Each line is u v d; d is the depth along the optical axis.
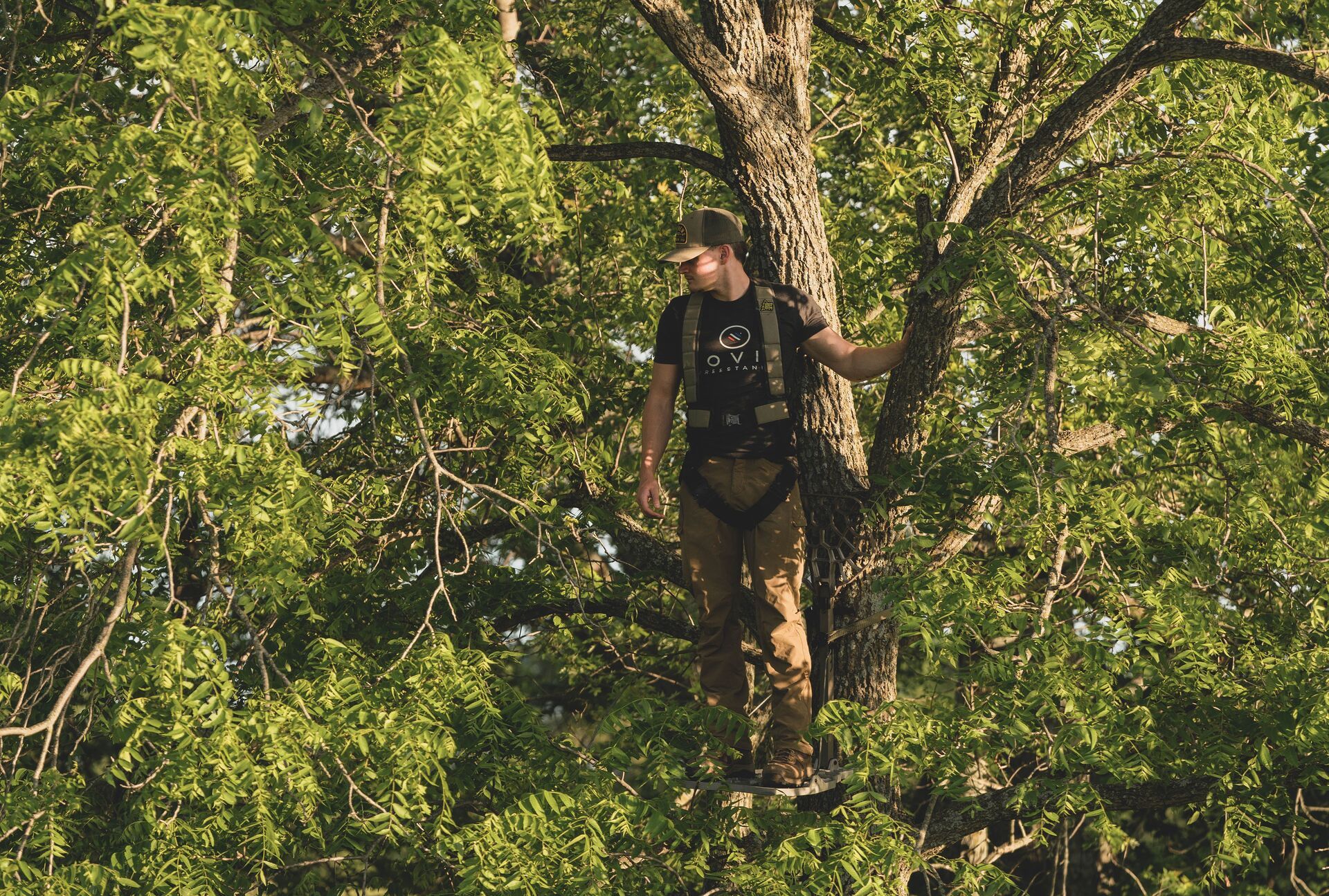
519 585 13.40
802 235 11.45
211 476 7.04
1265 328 11.77
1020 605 10.21
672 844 9.87
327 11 8.66
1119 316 11.50
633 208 15.70
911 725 9.16
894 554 9.64
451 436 12.01
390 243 8.38
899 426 11.63
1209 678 10.34
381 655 10.40
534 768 9.55
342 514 9.95
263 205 7.61
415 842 8.74
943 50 13.59
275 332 7.78
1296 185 10.84
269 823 8.05
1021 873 24.69
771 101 11.59
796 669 9.23
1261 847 10.09
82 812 9.98
